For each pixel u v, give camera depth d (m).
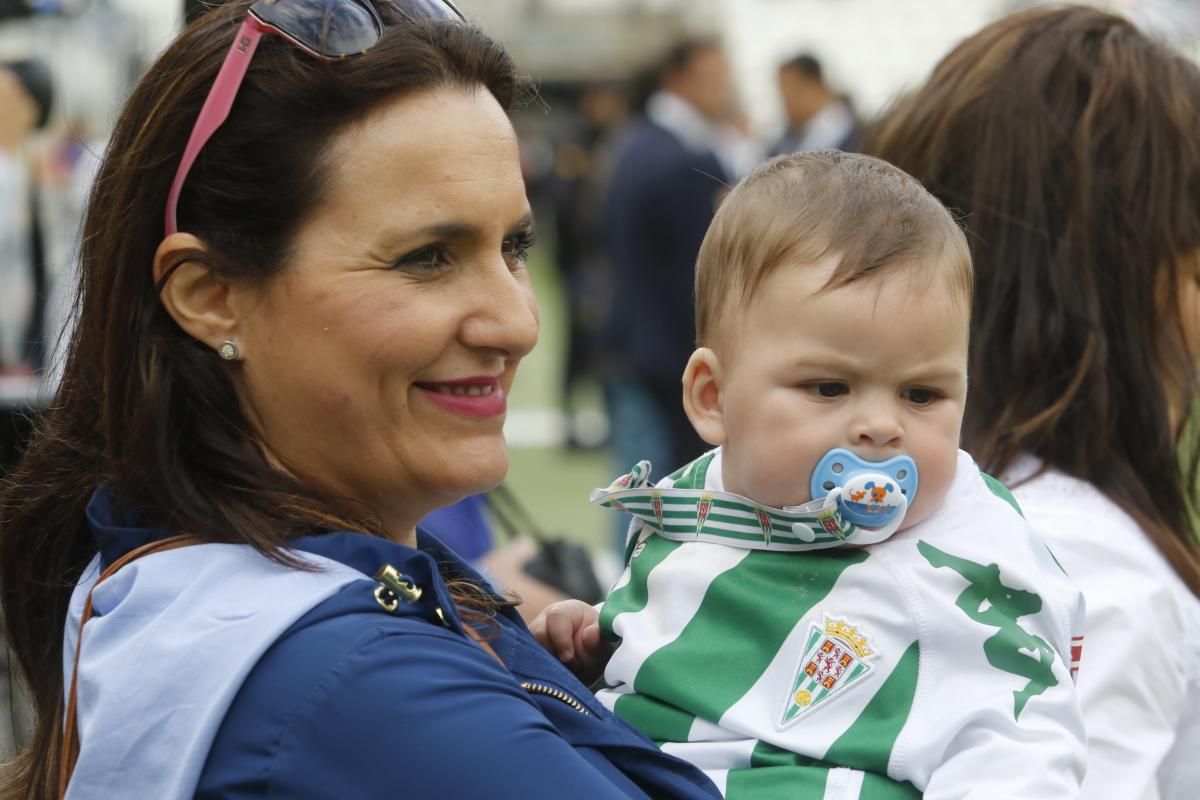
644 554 1.95
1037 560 1.78
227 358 1.55
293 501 1.53
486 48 1.61
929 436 1.76
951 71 2.26
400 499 1.62
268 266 1.52
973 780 1.62
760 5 16.36
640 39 26.55
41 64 5.46
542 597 2.83
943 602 1.72
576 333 10.05
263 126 1.51
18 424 2.19
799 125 8.52
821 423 1.76
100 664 1.45
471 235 1.55
